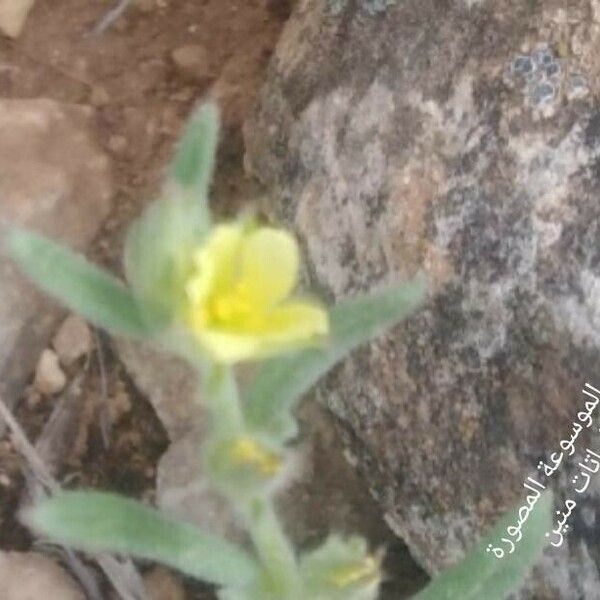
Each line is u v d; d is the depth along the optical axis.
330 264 0.13
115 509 0.09
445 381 0.12
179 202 0.07
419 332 0.12
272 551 0.09
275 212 0.14
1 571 0.14
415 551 0.13
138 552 0.09
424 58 0.13
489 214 0.12
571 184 0.12
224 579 0.09
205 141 0.08
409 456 0.13
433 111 0.13
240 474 0.08
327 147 0.14
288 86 0.14
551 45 0.12
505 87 0.12
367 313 0.09
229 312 0.07
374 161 0.13
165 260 0.07
